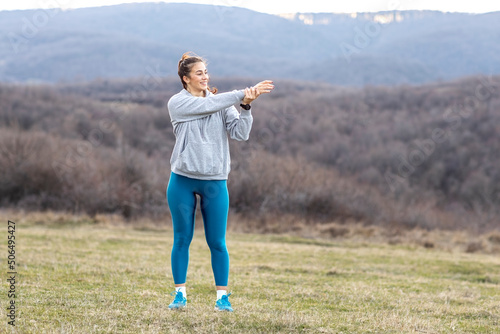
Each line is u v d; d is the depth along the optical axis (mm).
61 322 3795
